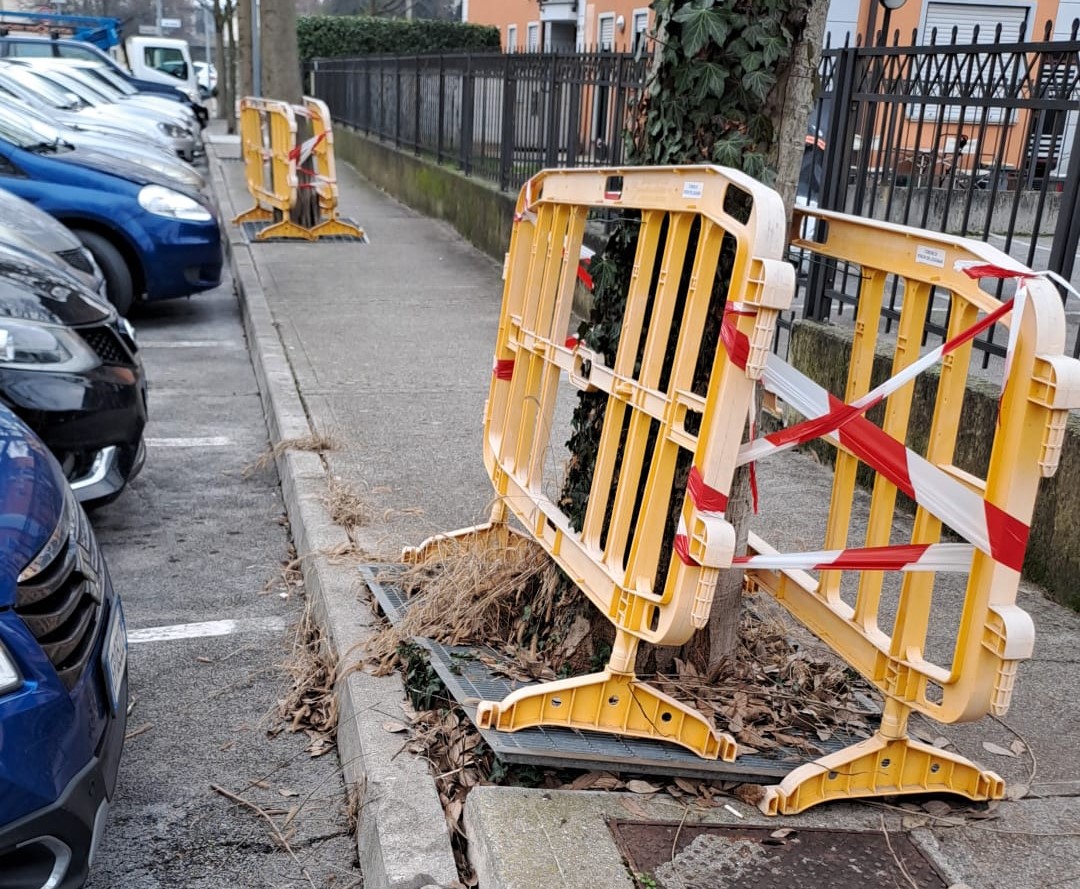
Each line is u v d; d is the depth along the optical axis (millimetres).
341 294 10375
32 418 4562
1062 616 4258
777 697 3404
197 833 3154
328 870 3014
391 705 3420
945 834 2887
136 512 5570
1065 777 3201
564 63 10234
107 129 14219
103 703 2729
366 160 21984
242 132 17594
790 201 3135
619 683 3066
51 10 48562
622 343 3211
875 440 2715
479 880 2703
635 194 3152
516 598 3803
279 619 4492
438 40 35594
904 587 2840
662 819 2844
